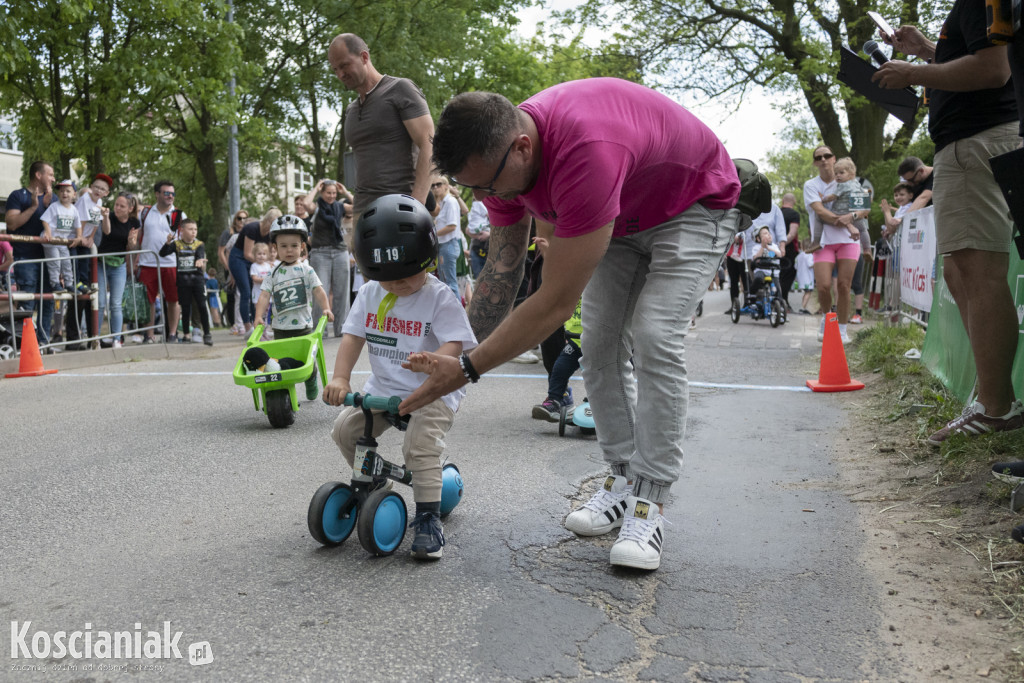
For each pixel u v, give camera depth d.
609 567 3.06
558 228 2.66
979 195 3.94
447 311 3.37
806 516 3.53
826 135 21.73
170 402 6.76
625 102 2.79
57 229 9.78
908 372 6.40
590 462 4.56
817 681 2.25
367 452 3.27
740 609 2.69
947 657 2.35
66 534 3.55
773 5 19.91
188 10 17.70
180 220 11.59
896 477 3.94
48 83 18.38
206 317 11.70
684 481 4.12
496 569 3.07
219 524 3.64
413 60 24.89
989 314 4.02
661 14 20.53
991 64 3.65
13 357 9.03
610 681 2.27
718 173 3.08
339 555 3.24
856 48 18.25
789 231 14.10
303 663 2.40
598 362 3.40
